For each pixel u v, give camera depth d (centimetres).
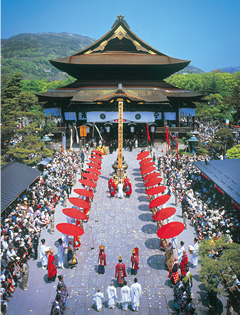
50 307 2205
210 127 10375
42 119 9762
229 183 3891
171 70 9475
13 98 7425
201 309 2161
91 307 2208
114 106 7581
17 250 2708
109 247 2998
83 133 6694
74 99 7750
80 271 2633
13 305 2211
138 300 2158
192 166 5253
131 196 4294
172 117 8612
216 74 17562
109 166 5597
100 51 9369
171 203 4031
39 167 5109
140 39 9281
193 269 2656
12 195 3494
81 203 3206
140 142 7456
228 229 3106
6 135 6538
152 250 2944
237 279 2223
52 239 3136
